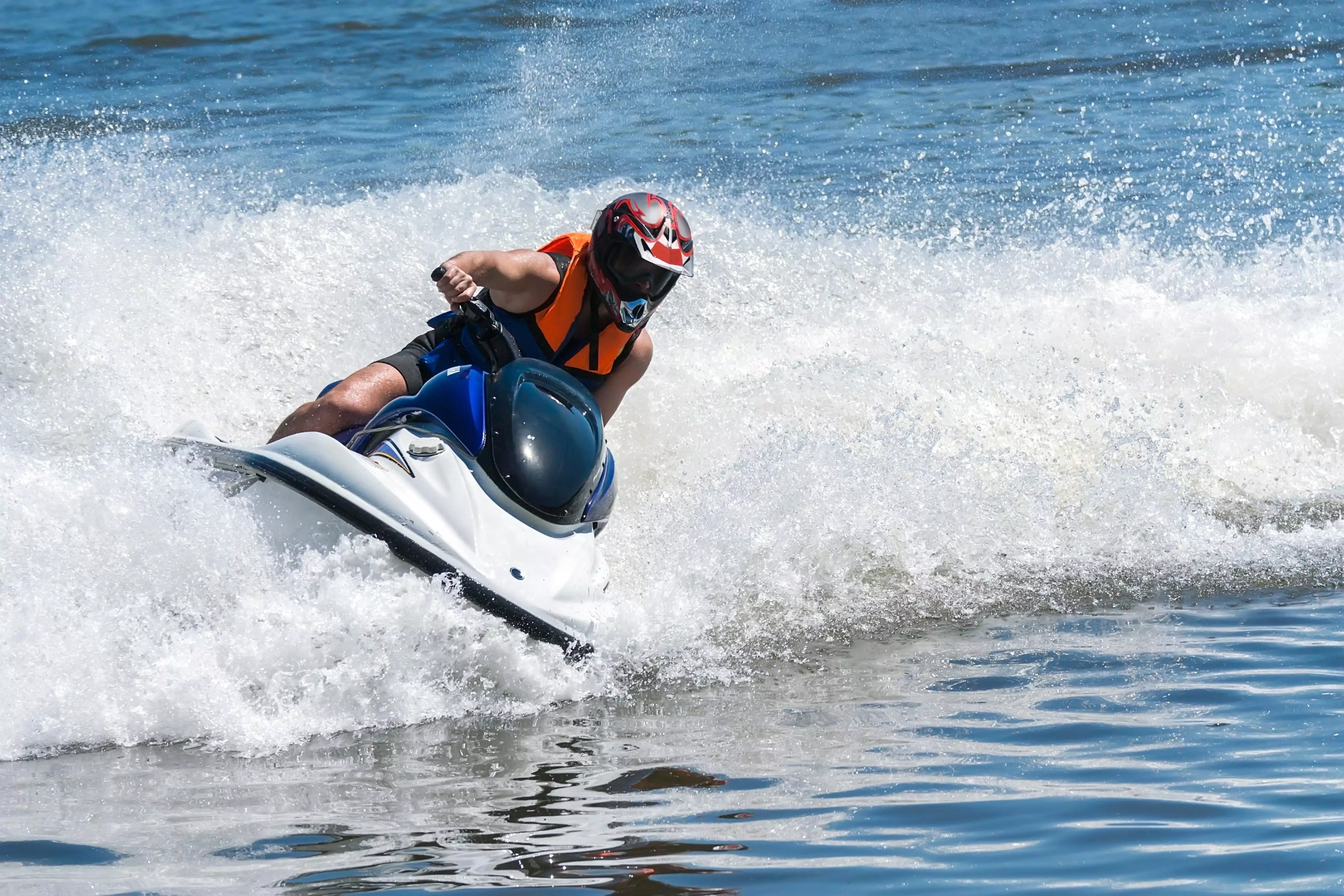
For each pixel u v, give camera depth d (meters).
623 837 14.04
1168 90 65.75
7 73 68.62
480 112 61.31
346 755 16.53
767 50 74.56
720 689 19.34
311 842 13.80
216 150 53.06
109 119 59.16
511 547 19.08
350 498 18.23
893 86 67.12
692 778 15.81
